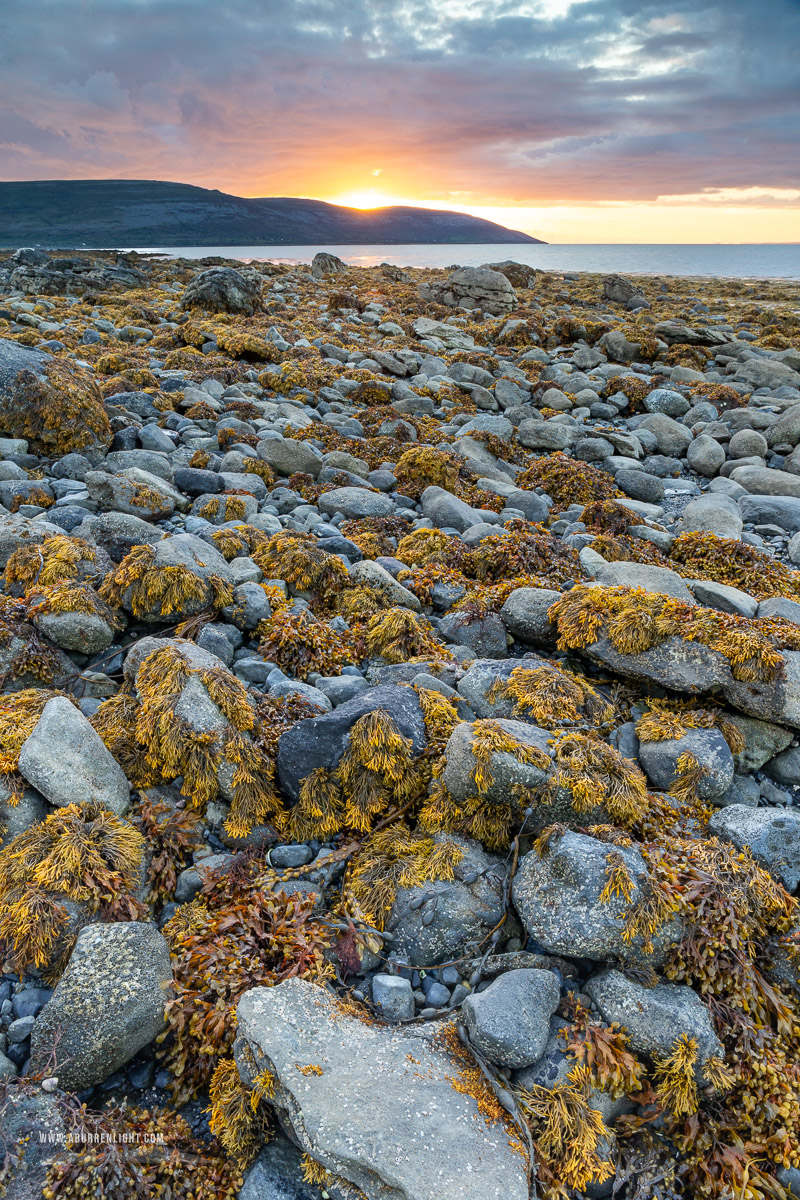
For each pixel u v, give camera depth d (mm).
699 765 4902
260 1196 2939
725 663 5453
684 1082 3311
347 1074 3115
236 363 17062
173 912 4066
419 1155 2801
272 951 3816
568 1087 3234
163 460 9656
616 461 12797
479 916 3971
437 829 4414
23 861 3881
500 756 4270
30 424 9961
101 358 16000
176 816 4469
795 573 8750
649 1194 3133
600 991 3584
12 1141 2947
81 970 3404
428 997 3736
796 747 5359
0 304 25016
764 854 4258
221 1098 3225
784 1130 3248
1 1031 3396
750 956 3756
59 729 4449
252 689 5500
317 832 4551
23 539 6871
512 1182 2828
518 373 19062
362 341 22016
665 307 36625
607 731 5387
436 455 10828
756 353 22438
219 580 6453
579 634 5969
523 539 8281
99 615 5906
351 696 5648
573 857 3896
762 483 11641
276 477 10648
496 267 43344
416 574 7688
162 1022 3457
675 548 9422
